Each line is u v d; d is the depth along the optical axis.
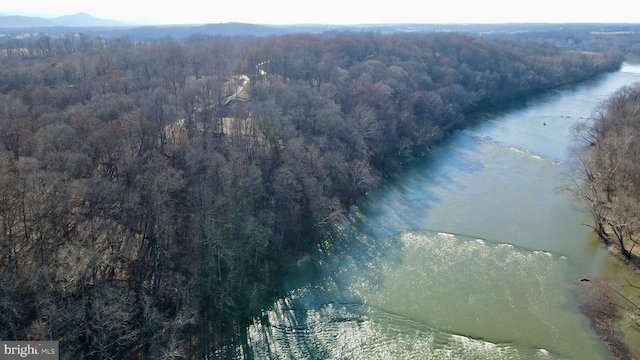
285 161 77.94
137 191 63.69
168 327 53.25
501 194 100.19
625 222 70.69
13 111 78.38
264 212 69.06
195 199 62.94
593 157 92.81
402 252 78.44
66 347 46.78
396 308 64.56
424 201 97.00
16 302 45.69
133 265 59.25
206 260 60.84
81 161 64.19
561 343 57.72
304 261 73.81
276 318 62.22
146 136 80.94
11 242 51.06
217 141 86.25
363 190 96.69
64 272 48.50
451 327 60.72
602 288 67.81
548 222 87.88
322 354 56.41
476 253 77.75
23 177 54.44
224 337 58.25
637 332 58.91
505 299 66.06
